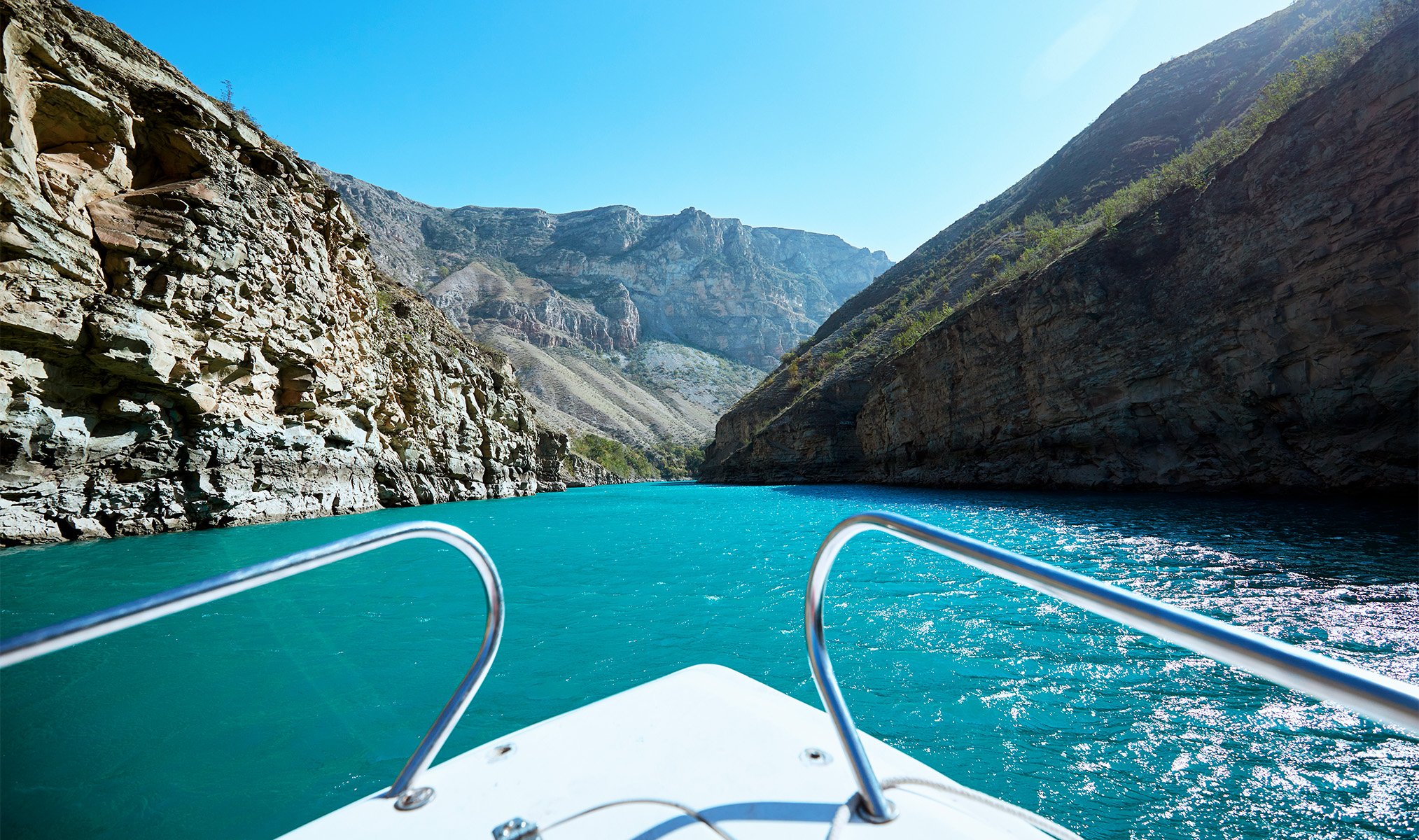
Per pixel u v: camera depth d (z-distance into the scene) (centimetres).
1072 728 398
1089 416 2697
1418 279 1698
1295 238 1973
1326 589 741
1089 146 6128
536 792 140
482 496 3262
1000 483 3133
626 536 1551
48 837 293
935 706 436
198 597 107
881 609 710
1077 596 99
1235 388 2186
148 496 1441
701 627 653
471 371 3478
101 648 576
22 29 1288
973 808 127
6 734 397
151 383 1449
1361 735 379
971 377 3353
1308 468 1972
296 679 498
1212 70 5562
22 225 1213
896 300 6812
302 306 1955
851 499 2828
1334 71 2297
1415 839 285
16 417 1206
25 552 1157
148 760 365
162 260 1481
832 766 149
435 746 144
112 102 1474
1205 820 304
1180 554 1018
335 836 127
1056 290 2823
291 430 1880
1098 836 293
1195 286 2345
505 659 550
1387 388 1781
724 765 149
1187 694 448
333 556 123
